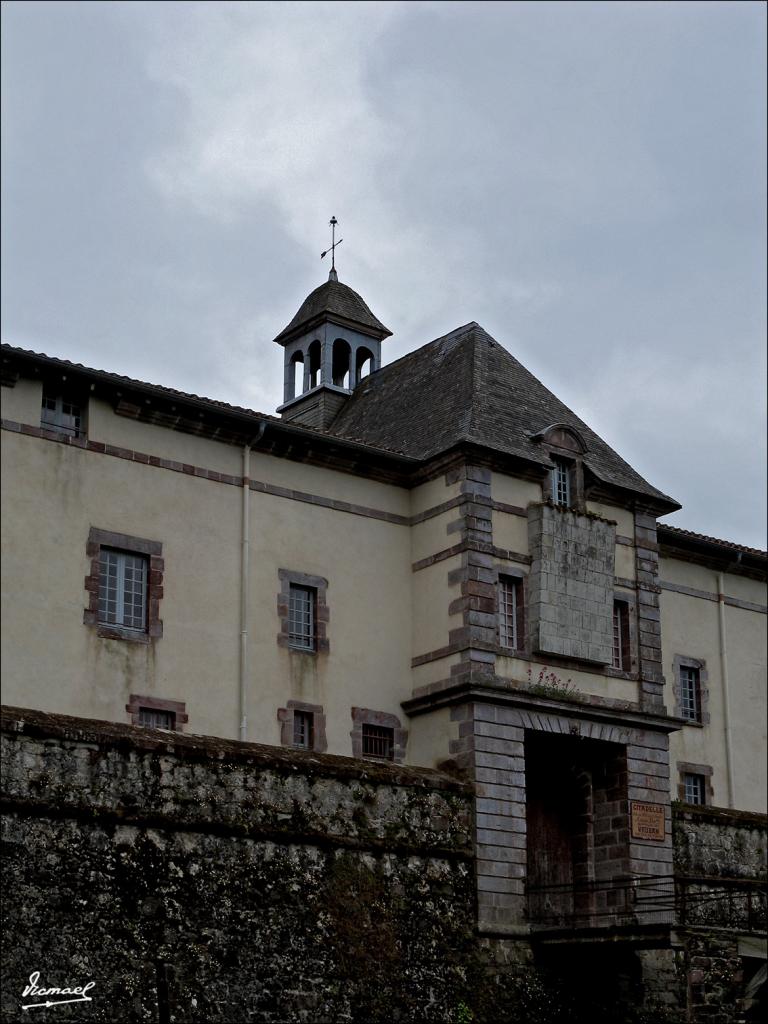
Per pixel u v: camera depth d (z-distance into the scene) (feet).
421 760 100.12
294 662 97.81
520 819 97.25
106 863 77.87
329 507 102.58
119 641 90.48
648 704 106.63
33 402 90.43
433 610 102.47
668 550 122.11
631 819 102.53
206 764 83.35
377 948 87.10
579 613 104.06
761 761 123.95
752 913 106.93
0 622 85.92
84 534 90.63
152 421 95.50
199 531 95.81
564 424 108.27
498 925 93.66
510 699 98.32
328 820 87.86
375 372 129.18
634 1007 97.04
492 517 102.68
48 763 77.25
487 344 115.85
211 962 79.92
